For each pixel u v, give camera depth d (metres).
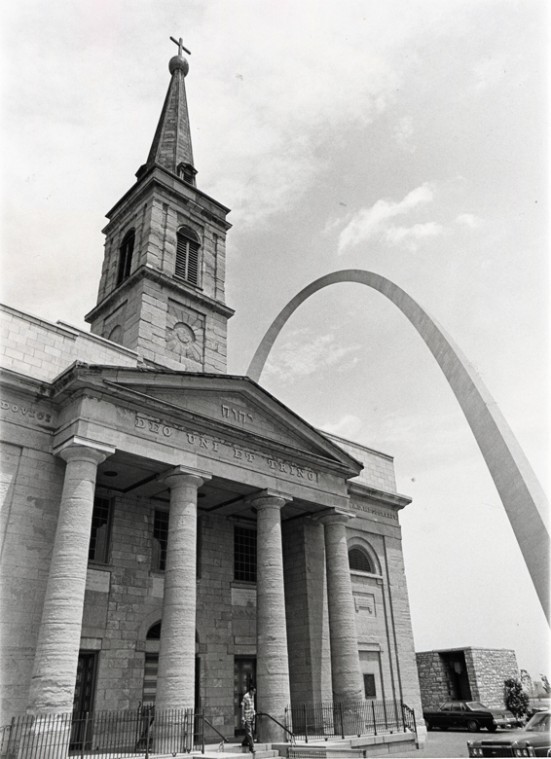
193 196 34.94
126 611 21.34
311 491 25.38
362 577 30.16
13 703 16.06
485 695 42.97
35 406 19.58
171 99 41.59
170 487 21.05
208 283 33.41
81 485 17.86
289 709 20.44
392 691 28.42
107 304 31.84
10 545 17.58
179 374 21.44
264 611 21.62
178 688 17.50
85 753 17.20
